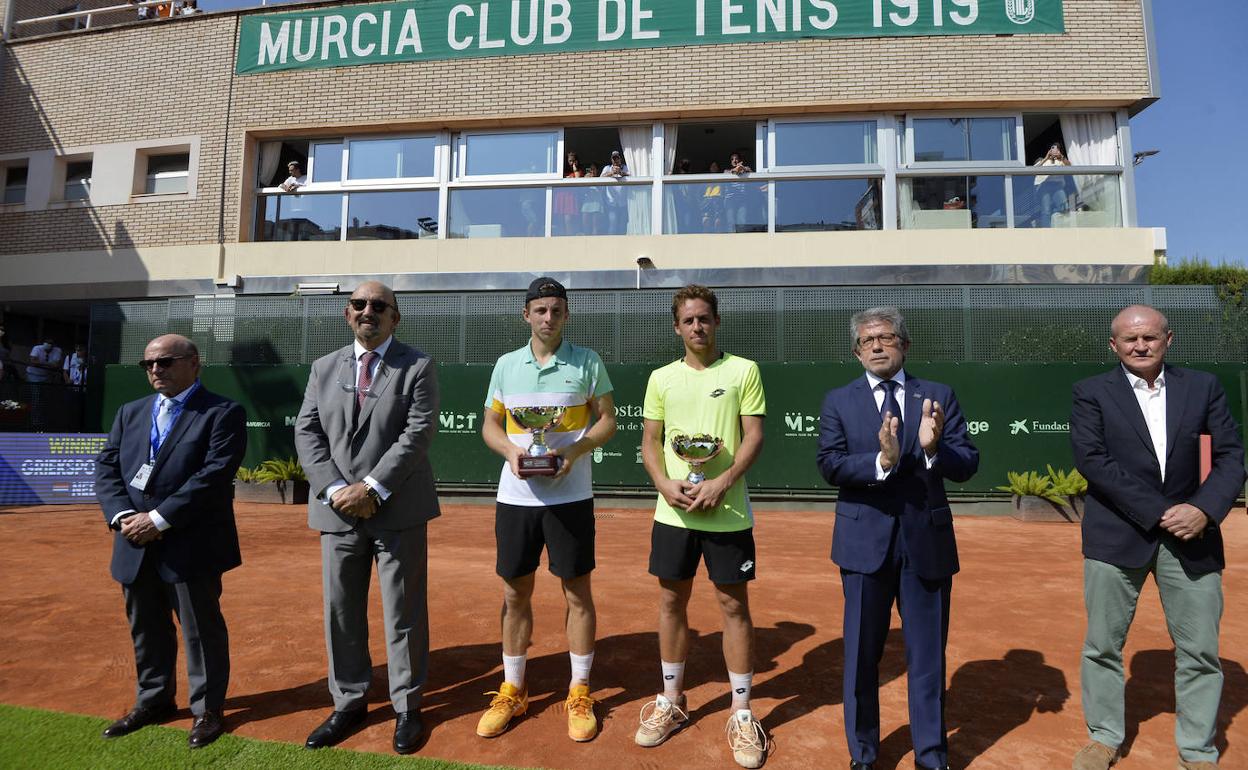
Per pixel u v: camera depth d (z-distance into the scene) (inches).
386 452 122.6
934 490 107.3
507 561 125.3
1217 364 354.6
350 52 474.9
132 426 124.5
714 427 121.0
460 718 127.1
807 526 328.8
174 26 497.4
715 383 122.9
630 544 281.1
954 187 439.8
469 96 462.6
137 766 108.1
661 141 455.2
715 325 126.0
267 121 476.7
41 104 512.4
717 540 117.4
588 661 125.0
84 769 106.8
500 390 132.8
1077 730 122.6
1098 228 419.2
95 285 479.5
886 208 437.1
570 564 123.1
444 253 451.8
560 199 461.1
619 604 196.7
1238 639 170.2
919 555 105.7
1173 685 143.2
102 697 133.6
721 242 436.1
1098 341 365.1
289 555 251.6
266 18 483.5
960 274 414.3
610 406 132.6
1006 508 359.9
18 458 379.9
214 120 482.6
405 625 121.6
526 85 459.2
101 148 496.4
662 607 123.1
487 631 174.6
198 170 478.9
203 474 117.6
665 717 119.0
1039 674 147.3
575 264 442.6
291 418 412.2
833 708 131.4
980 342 371.9
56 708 128.6
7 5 526.6
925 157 442.0
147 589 120.8
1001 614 188.2
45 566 233.3
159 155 500.7
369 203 475.2
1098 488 112.3
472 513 363.9
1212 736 106.5
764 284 426.6
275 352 421.1
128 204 485.7
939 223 436.5
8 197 522.3
